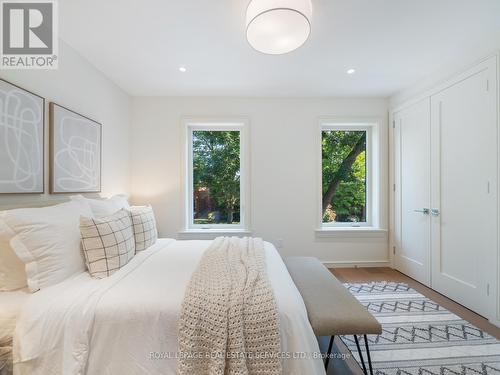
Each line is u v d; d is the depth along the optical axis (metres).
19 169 1.51
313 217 3.16
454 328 1.81
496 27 1.78
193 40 1.90
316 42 1.95
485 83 1.92
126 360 1.07
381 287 2.54
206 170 3.30
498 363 1.46
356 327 1.19
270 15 1.33
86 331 1.06
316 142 3.16
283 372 1.06
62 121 1.86
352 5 1.53
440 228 2.39
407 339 1.68
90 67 2.25
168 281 1.33
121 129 2.84
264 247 2.04
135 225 1.92
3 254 1.21
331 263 3.16
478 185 2.00
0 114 1.39
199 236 3.10
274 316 1.08
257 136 3.13
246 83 2.72
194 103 3.10
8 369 1.06
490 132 1.89
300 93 3.01
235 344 1.02
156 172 3.09
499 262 1.82
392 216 3.14
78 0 1.46
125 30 1.77
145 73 2.46
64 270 1.30
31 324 1.04
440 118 2.38
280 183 3.14
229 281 1.23
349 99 3.17
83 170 2.12
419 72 2.48
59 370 1.03
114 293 1.18
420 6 1.55
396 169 3.06
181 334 1.05
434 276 2.46
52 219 1.33
